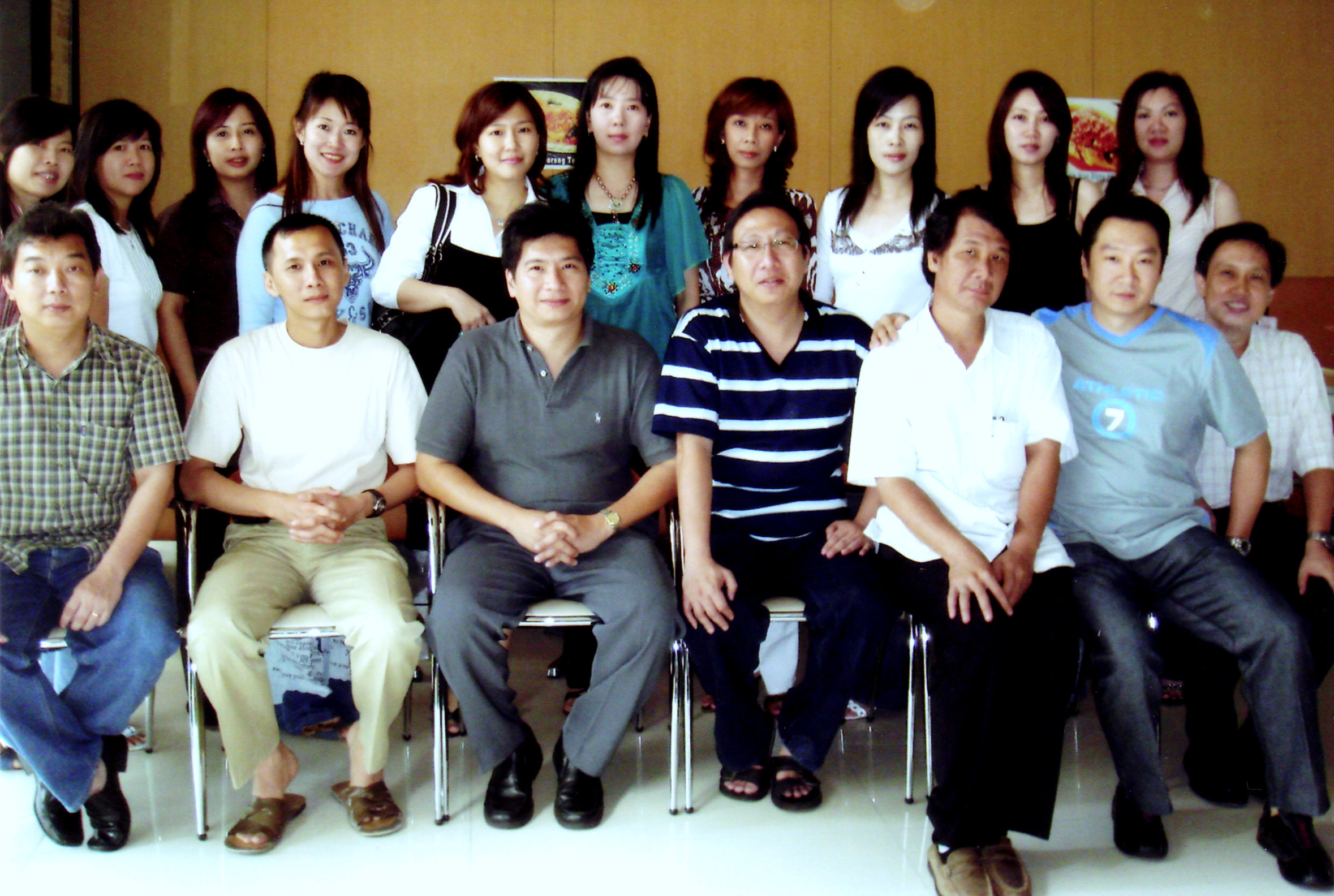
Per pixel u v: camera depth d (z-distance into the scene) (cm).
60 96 438
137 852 204
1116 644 206
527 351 229
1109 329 232
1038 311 246
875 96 262
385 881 194
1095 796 232
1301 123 507
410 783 234
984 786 193
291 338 230
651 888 193
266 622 210
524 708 275
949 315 218
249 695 204
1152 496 227
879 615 212
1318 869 195
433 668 214
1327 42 506
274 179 295
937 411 216
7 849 205
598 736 214
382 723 211
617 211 278
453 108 480
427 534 248
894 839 212
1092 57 500
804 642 324
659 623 211
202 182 284
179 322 274
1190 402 228
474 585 211
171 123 464
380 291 266
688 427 225
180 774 238
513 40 480
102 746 204
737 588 219
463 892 190
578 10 480
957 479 216
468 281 265
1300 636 203
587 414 231
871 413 218
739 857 204
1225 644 213
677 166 491
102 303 246
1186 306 294
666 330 283
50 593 211
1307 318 513
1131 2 499
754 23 488
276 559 222
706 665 218
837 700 218
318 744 254
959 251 211
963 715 194
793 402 233
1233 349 252
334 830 213
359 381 233
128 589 207
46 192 254
